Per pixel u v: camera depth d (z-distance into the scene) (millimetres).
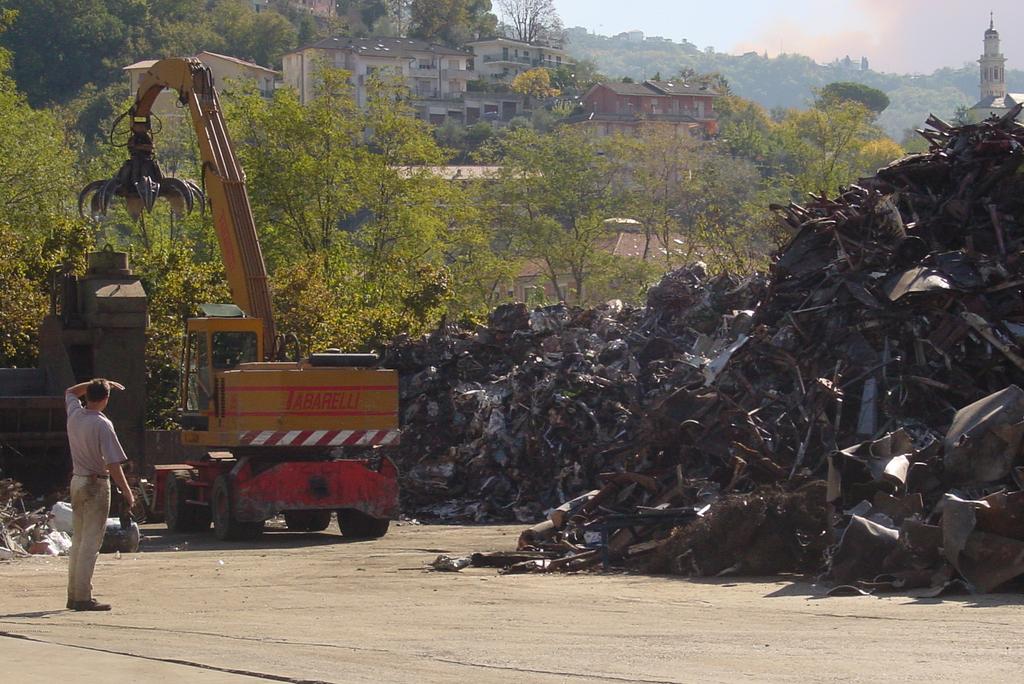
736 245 113000
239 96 89562
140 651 13164
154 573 23875
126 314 38938
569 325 45688
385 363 45812
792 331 29219
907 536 17828
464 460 40719
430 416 42719
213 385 33812
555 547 24812
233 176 35719
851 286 29062
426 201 91875
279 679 11148
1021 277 27422
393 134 92688
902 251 29438
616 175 175375
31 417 37469
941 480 19469
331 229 89250
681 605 17188
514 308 46625
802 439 26234
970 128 32156
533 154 140000
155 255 58531
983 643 12523
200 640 14148
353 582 22016
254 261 35469
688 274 44406
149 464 41969
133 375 39250
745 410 27188
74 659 12484
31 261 53875
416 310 68562
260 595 19906
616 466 28594
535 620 15875
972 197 30312
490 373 44312
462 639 14016
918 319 27531
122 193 35906
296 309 57844
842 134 140500
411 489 40438
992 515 16844
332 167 87438
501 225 139625
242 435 31859
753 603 17141
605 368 40344
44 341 40594
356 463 32438
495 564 24547
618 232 160375
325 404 32438
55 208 80062
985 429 19203
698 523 21625
